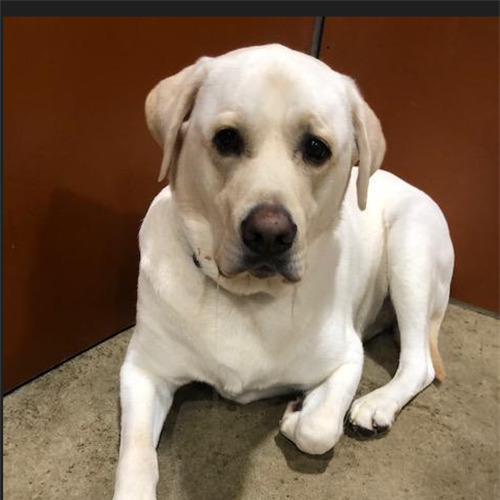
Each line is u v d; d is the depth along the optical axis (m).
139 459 1.22
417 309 1.69
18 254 1.42
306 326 1.36
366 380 1.74
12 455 1.36
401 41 2.00
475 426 1.61
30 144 1.35
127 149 1.59
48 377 1.60
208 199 1.16
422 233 1.72
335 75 1.23
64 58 1.35
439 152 2.07
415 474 1.44
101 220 1.60
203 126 1.14
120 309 1.78
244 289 1.25
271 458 1.42
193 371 1.39
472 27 1.88
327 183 1.20
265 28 1.86
